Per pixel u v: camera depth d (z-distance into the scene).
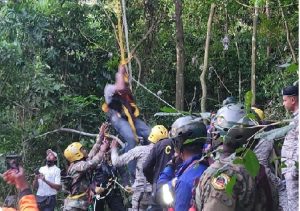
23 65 11.54
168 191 4.38
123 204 8.59
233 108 3.32
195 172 3.51
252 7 11.09
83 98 11.85
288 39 10.64
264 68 13.24
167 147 6.00
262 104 13.10
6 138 11.41
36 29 11.83
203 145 3.75
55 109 11.87
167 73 13.83
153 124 12.27
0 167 10.74
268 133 2.61
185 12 14.30
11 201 7.44
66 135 12.03
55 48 12.53
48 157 9.37
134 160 7.36
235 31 13.85
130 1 13.63
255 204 2.96
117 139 8.09
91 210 8.16
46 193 9.27
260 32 12.74
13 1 11.79
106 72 12.95
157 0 13.62
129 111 8.42
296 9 11.71
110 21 13.29
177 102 11.98
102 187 8.14
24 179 3.32
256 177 2.98
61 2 12.64
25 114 11.82
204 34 14.17
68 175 8.20
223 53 13.98
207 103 14.16
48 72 12.59
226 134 3.09
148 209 7.18
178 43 11.97
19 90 11.68
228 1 12.31
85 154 8.25
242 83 13.84
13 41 11.70
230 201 2.90
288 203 4.41
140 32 13.62
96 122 12.16
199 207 3.04
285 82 10.89
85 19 12.83
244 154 2.66
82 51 12.84
